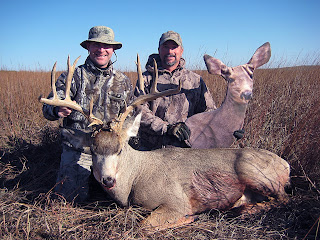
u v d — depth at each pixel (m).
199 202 1.53
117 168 1.40
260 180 1.53
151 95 1.47
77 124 1.79
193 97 2.12
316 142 1.83
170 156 1.61
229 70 1.72
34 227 1.29
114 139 1.35
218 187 1.54
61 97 1.77
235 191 1.56
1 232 1.22
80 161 1.75
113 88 1.89
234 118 1.76
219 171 1.55
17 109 3.33
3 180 1.87
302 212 1.45
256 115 2.28
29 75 4.98
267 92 2.89
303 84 3.10
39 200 1.57
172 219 1.43
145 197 1.48
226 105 1.76
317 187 1.63
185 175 1.52
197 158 1.59
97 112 1.84
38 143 2.45
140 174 1.53
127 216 1.39
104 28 1.84
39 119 3.12
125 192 1.51
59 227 1.25
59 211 1.44
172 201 1.46
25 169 2.01
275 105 2.52
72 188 1.68
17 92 3.88
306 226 1.38
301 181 1.72
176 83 2.09
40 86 4.22
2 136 2.61
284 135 2.06
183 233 1.34
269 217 1.43
